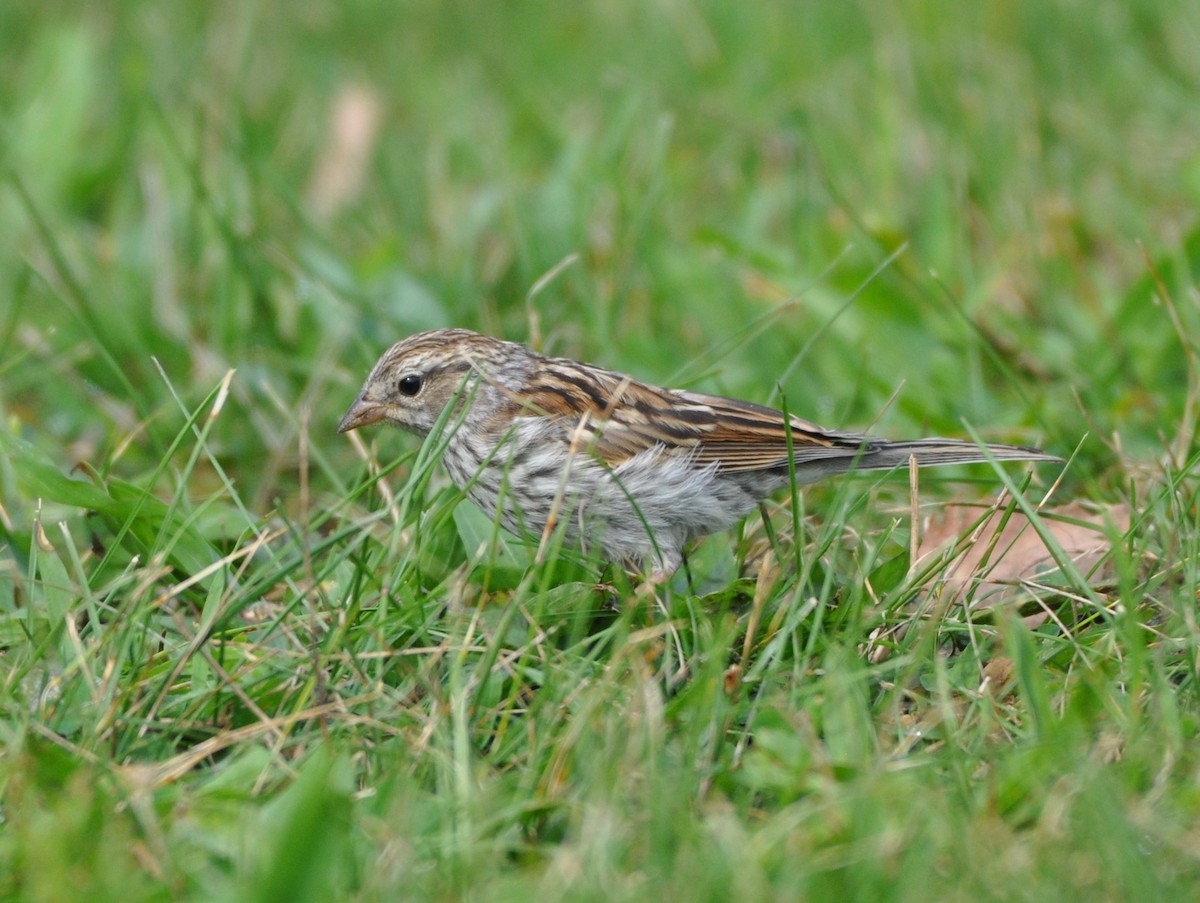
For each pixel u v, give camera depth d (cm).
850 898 630
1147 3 1841
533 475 973
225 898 629
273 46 1973
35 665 815
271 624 837
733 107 1739
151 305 1345
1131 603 787
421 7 2100
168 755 764
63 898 622
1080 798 660
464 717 738
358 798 710
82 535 1009
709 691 755
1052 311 1309
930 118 1614
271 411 1235
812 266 1379
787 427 877
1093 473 1096
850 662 801
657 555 928
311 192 1634
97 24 2034
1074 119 1602
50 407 1253
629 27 1953
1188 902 620
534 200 1488
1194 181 1418
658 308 1352
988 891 614
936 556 906
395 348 1046
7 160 1534
